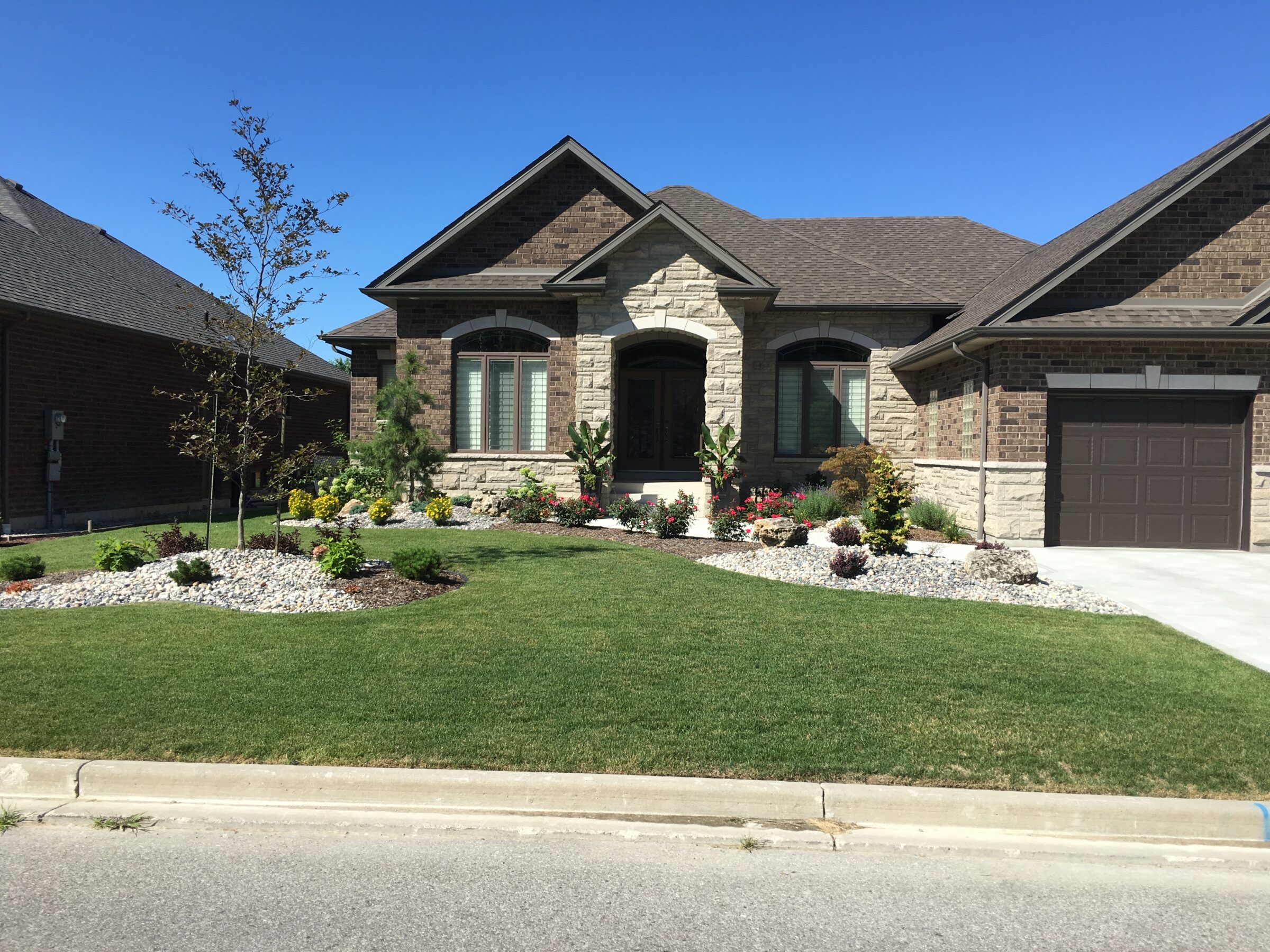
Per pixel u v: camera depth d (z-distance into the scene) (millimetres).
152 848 3914
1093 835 4152
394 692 5566
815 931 3279
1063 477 13867
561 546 11977
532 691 5617
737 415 16391
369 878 3658
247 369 10750
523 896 3520
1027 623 7832
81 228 22172
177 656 6328
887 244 21656
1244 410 13570
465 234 18516
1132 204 15477
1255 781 4445
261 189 9547
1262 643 7477
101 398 17328
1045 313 14000
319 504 15555
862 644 6914
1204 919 3420
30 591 8719
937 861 3887
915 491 18344
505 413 18031
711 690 5688
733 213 22219
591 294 16500
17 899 3469
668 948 3148
